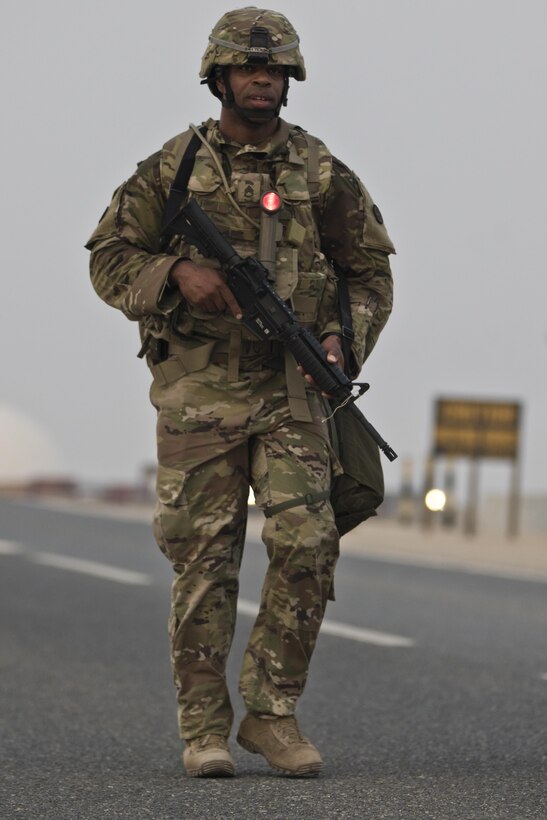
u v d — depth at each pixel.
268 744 17.03
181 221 16.56
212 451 16.66
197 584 16.91
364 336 17.00
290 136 16.94
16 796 16.09
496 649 29.25
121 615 34.34
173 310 16.66
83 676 25.59
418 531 70.62
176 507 16.75
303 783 16.58
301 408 16.67
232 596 17.09
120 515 77.56
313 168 16.84
